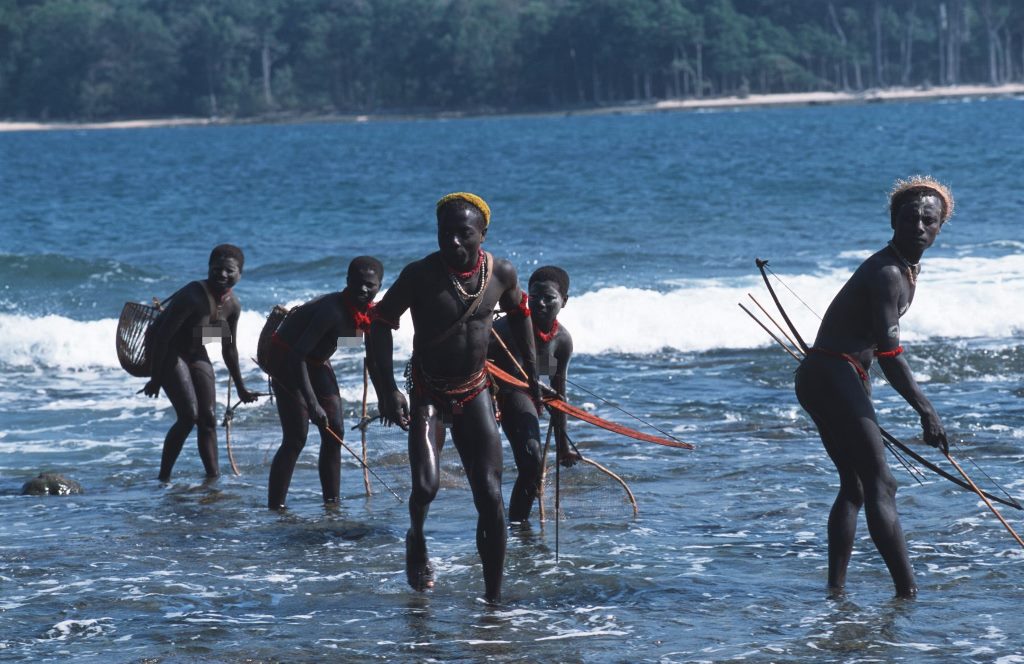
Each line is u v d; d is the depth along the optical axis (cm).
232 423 2467
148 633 1333
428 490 1377
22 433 2422
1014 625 1322
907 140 14600
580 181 9712
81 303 4178
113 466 2158
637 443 2244
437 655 1260
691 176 9756
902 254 1368
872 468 1389
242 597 1455
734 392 2697
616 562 1567
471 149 17100
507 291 1419
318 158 15975
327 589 1484
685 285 4100
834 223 6088
